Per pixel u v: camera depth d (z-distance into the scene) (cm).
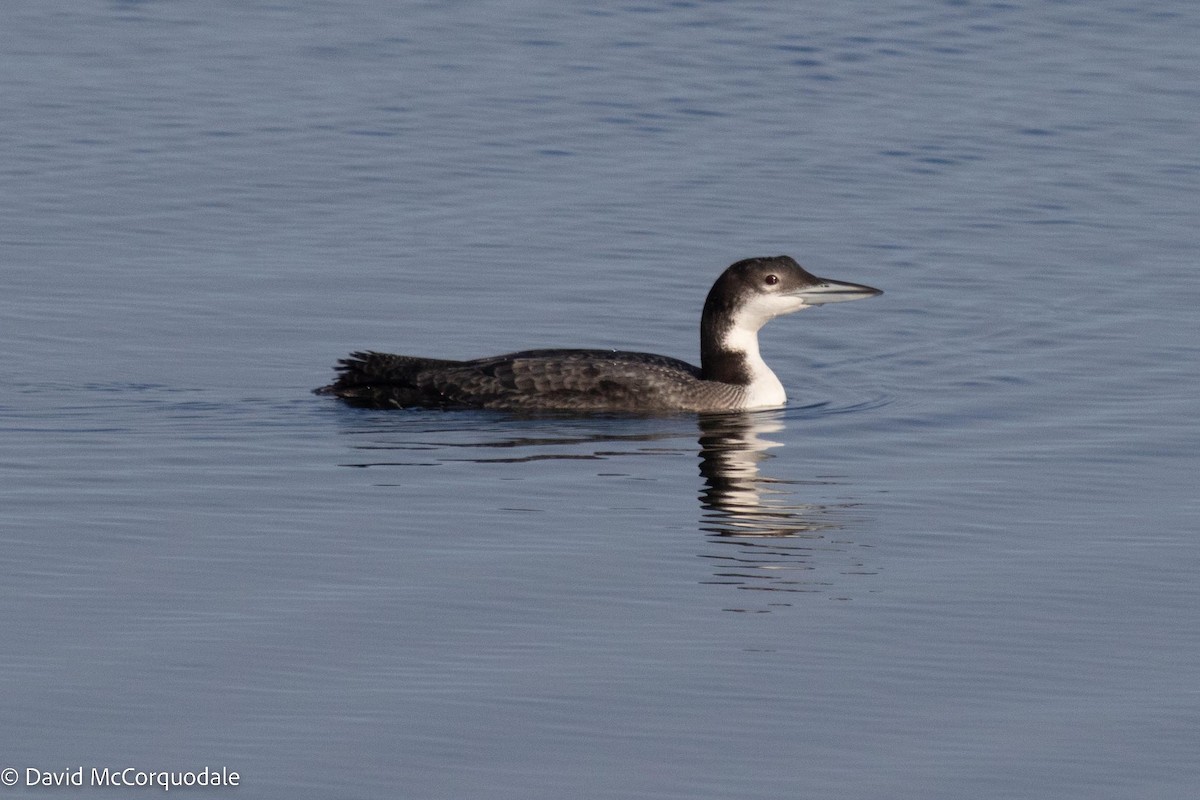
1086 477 1502
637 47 3173
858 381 1820
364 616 1182
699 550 1323
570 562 1291
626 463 1541
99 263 2117
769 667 1119
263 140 2628
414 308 1995
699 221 2312
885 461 1558
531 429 1639
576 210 2347
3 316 1928
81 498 1412
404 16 3369
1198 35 3269
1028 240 2262
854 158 2586
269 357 1834
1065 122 2762
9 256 2131
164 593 1212
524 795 965
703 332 1761
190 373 1778
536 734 1028
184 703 1054
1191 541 1345
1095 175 2519
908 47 3191
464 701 1064
